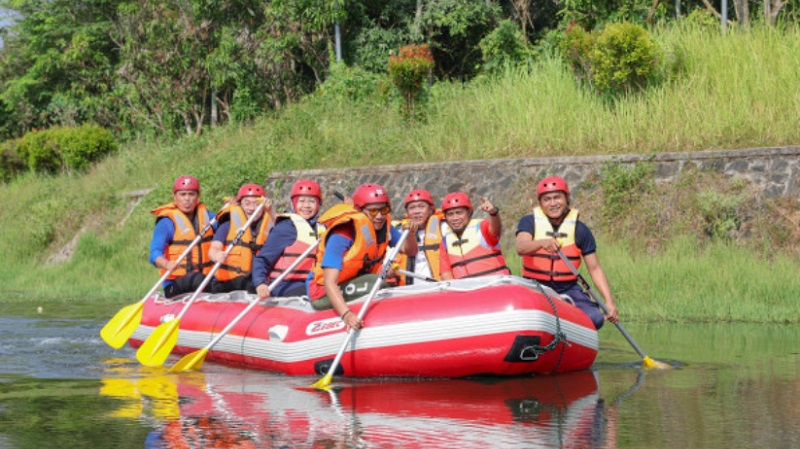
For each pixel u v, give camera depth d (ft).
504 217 49.49
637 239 44.83
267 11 79.15
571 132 53.11
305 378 22.30
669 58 53.16
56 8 114.11
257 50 79.66
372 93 72.59
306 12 77.41
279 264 27.30
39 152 94.43
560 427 15.64
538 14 84.48
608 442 14.44
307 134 68.54
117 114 102.01
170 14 84.94
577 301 24.91
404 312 21.86
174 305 29.43
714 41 53.52
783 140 45.93
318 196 27.96
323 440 14.73
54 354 27.40
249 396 19.39
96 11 110.63
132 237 64.69
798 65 49.08
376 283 22.12
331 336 22.50
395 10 82.69
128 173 79.77
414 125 62.44
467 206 25.82
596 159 48.37
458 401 18.43
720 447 14.05
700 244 43.39
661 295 37.60
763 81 49.26
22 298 49.14
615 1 63.16
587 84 55.42
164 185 66.54
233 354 25.41
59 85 113.80
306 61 81.05
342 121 67.82
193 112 87.66
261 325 24.71
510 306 21.21
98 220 72.64
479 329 21.20
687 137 48.52
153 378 22.49
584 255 24.77
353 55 81.05
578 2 62.95
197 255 30.81
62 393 19.97
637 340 28.66
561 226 24.79
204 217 31.14
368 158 61.36
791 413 16.74
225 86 86.99
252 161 65.51
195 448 14.29
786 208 42.01
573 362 22.50
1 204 87.25
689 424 15.81
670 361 24.09
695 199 44.42
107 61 106.01
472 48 80.18
